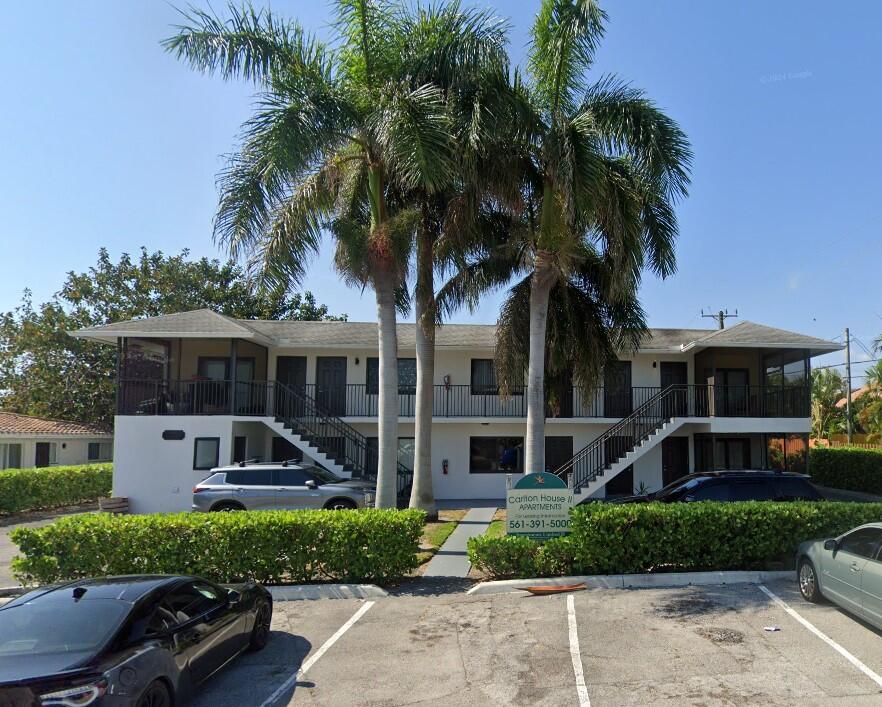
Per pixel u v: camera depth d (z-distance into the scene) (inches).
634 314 700.7
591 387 702.5
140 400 802.2
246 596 273.4
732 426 820.6
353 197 588.7
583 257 591.2
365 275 519.5
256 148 474.0
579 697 224.1
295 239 511.8
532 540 400.2
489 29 497.0
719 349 901.2
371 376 949.2
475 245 646.5
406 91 470.3
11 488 799.1
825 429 1781.5
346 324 1016.2
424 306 637.3
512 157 541.0
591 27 509.7
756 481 506.3
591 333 687.1
